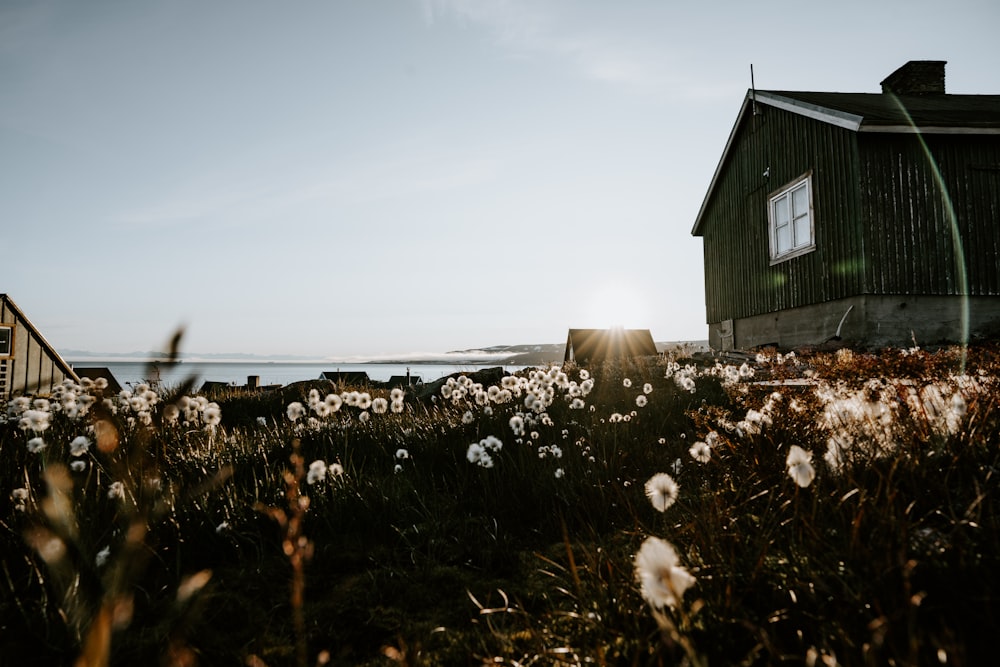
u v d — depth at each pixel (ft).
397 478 12.67
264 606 7.37
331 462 13.88
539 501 10.72
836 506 7.11
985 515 6.63
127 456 8.45
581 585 6.81
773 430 10.49
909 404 10.02
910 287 33.91
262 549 8.84
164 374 2.09
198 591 7.64
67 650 6.23
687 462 11.36
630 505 9.48
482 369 36.94
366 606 7.36
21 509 8.55
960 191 35.06
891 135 34.60
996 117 36.17
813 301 38.19
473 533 9.77
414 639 6.50
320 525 10.02
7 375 49.08
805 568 6.21
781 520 7.55
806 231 39.63
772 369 22.66
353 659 6.16
